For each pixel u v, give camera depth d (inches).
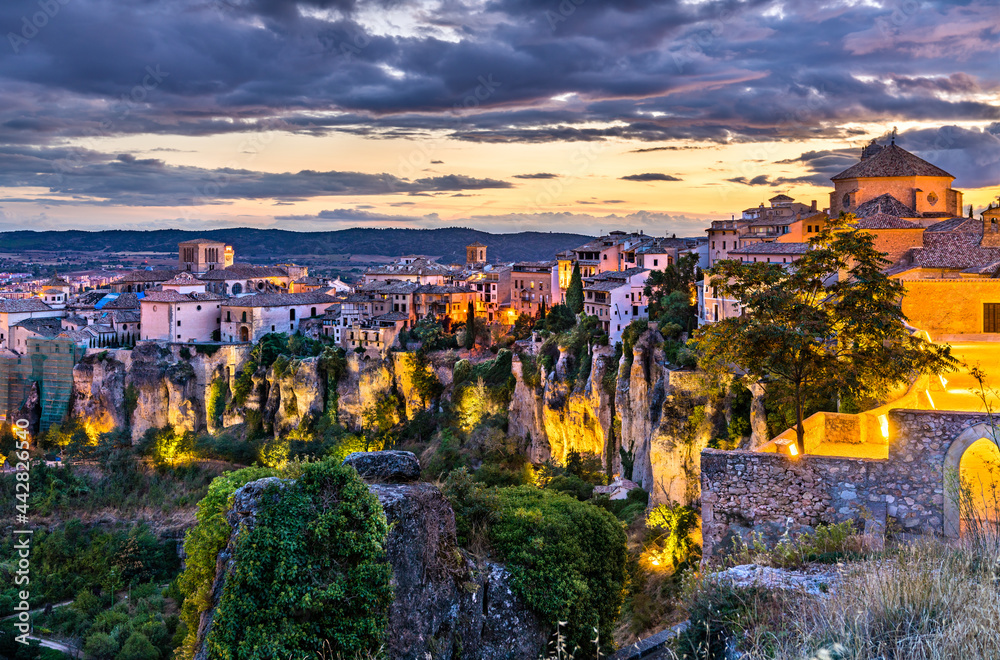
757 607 644.1
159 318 6604.3
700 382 2861.7
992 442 879.7
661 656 847.7
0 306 6870.1
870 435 1102.4
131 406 6358.3
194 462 5866.1
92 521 5014.8
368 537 959.6
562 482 3762.3
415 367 5738.2
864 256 1075.9
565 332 4798.2
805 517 908.6
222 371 6338.6
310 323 6879.9
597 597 1416.1
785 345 1013.8
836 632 532.7
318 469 1000.2
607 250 5669.3
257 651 871.7
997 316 1470.2
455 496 1358.3
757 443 2226.9
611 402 4005.9
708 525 948.6
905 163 3326.8
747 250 3878.0
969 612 495.5
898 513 869.2
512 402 5017.2
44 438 6368.1
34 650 3385.8
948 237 2135.8
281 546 925.2
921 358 1040.2
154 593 4084.6
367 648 909.8
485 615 1181.1
